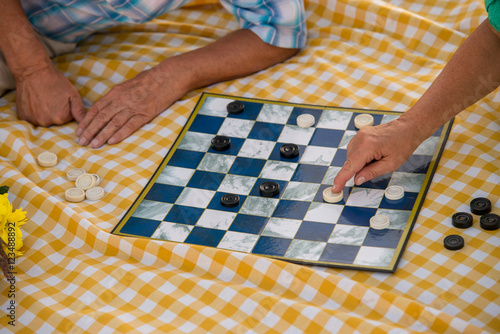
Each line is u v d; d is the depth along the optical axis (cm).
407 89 237
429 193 193
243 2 256
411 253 175
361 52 267
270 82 253
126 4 250
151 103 236
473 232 177
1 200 180
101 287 173
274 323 157
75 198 204
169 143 227
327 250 178
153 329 159
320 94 243
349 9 279
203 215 195
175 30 292
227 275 173
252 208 196
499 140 207
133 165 217
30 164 217
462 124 215
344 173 191
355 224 185
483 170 195
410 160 205
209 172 211
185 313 163
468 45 185
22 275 180
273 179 206
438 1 282
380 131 192
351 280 163
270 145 221
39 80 241
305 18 278
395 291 164
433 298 161
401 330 148
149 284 172
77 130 234
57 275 179
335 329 152
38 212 196
